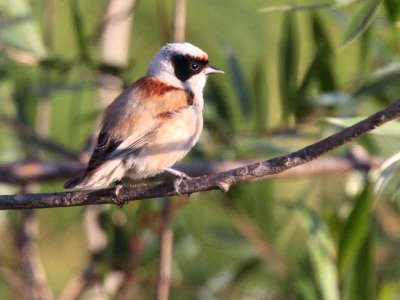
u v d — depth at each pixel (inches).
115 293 473.1
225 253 524.7
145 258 470.0
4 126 486.0
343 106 459.8
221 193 478.6
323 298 415.8
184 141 387.5
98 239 480.7
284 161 314.2
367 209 373.1
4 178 456.1
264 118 473.4
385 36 474.3
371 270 398.3
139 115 377.4
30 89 470.3
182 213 514.3
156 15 535.5
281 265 471.5
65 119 544.4
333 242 419.2
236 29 524.1
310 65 464.8
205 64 426.9
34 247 476.1
